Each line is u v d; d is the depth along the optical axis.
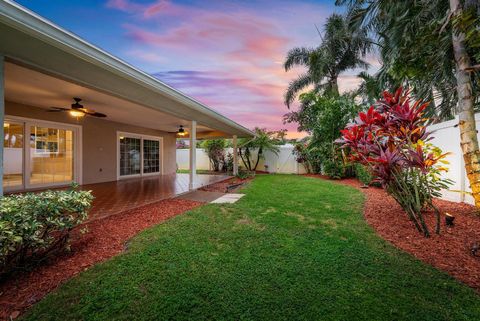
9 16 2.13
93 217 4.09
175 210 4.66
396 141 3.46
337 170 9.29
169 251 2.71
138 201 5.46
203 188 7.48
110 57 3.18
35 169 6.66
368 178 6.96
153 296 1.91
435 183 3.92
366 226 3.49
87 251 2.73
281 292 1.95
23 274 2.21
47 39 2.47
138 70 3.70
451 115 6.41
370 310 1.72
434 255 2.48
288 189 6.86
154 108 5.34
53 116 7.01
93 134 8.34
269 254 2.63
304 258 2.52
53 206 2.45
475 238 2.80
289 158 13.11
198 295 1.92
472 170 3.12
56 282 2.10
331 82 12.87
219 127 8.95
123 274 2.21
